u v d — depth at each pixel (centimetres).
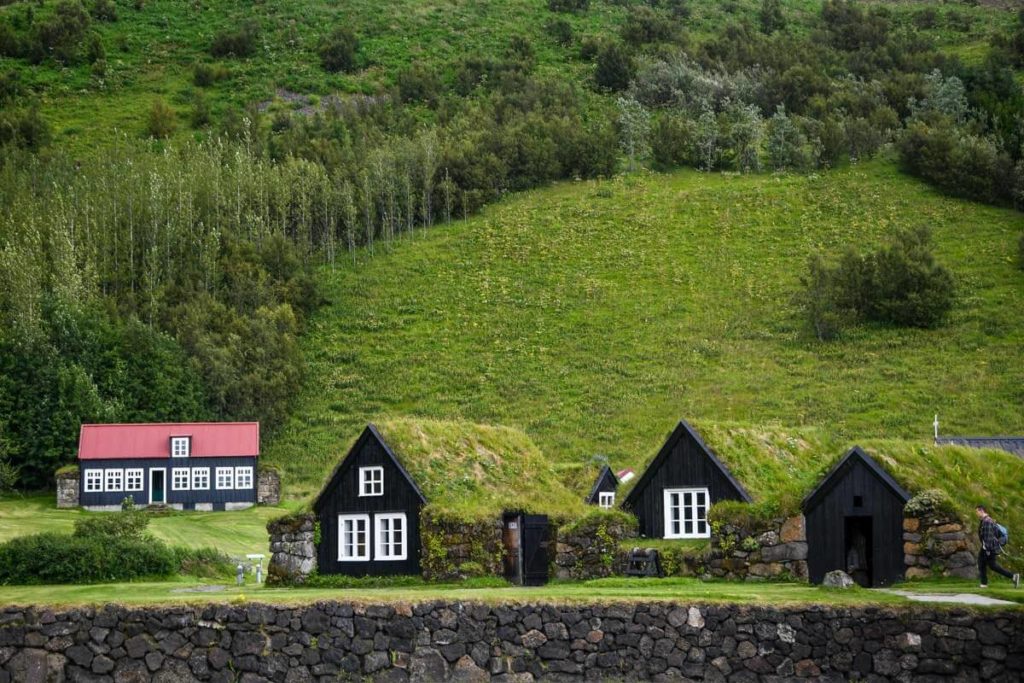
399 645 6675
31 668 6712
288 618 6731
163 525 14362
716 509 7769
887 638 6284
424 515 8625
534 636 6638
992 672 6134
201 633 6731
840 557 7444
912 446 7825
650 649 6550
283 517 8988
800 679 6359
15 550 9025
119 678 6694
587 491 12175
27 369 19750
